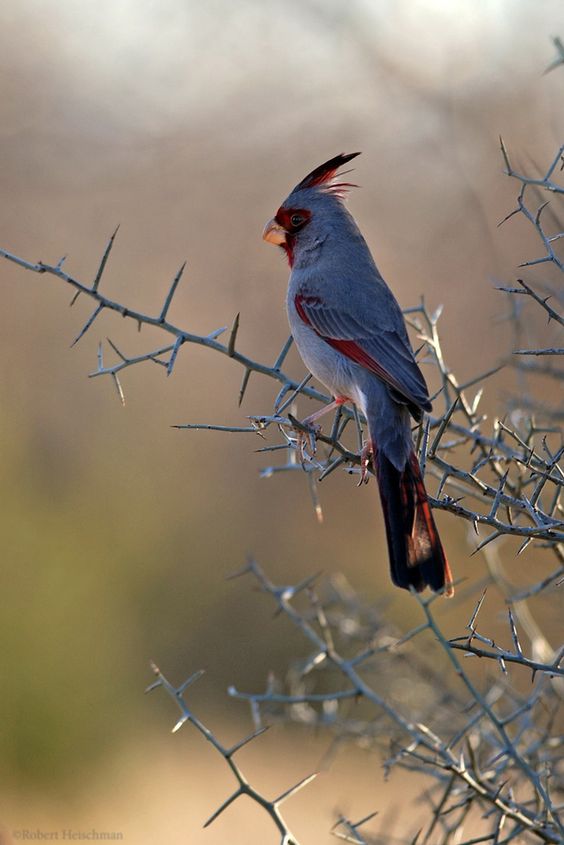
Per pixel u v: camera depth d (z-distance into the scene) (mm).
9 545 13195
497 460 6359
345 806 9492
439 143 17047
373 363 7609
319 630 13055
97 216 20375
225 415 18969
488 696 6984
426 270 16453
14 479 13922
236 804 11789
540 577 10805
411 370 7375
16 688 12484
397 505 6566
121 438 17016
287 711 8344
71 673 12797
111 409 17906
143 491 15391
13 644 12625
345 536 15945
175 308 20062
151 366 18984
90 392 18188
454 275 16078
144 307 19906
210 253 20359
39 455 15852
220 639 14000
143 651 13727
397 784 11445
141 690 13453
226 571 14703
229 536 15531
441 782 6633
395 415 7289
